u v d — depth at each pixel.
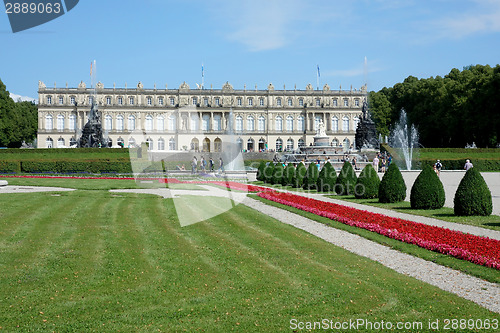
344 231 22.22
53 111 160.62
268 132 167.62
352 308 12.05
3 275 14.44
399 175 32.88
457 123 114.31
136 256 16.75
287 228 22.73
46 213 25.72
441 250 17.53
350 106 167.75
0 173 68.31
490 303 12.55
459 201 26.34
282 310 11.91
